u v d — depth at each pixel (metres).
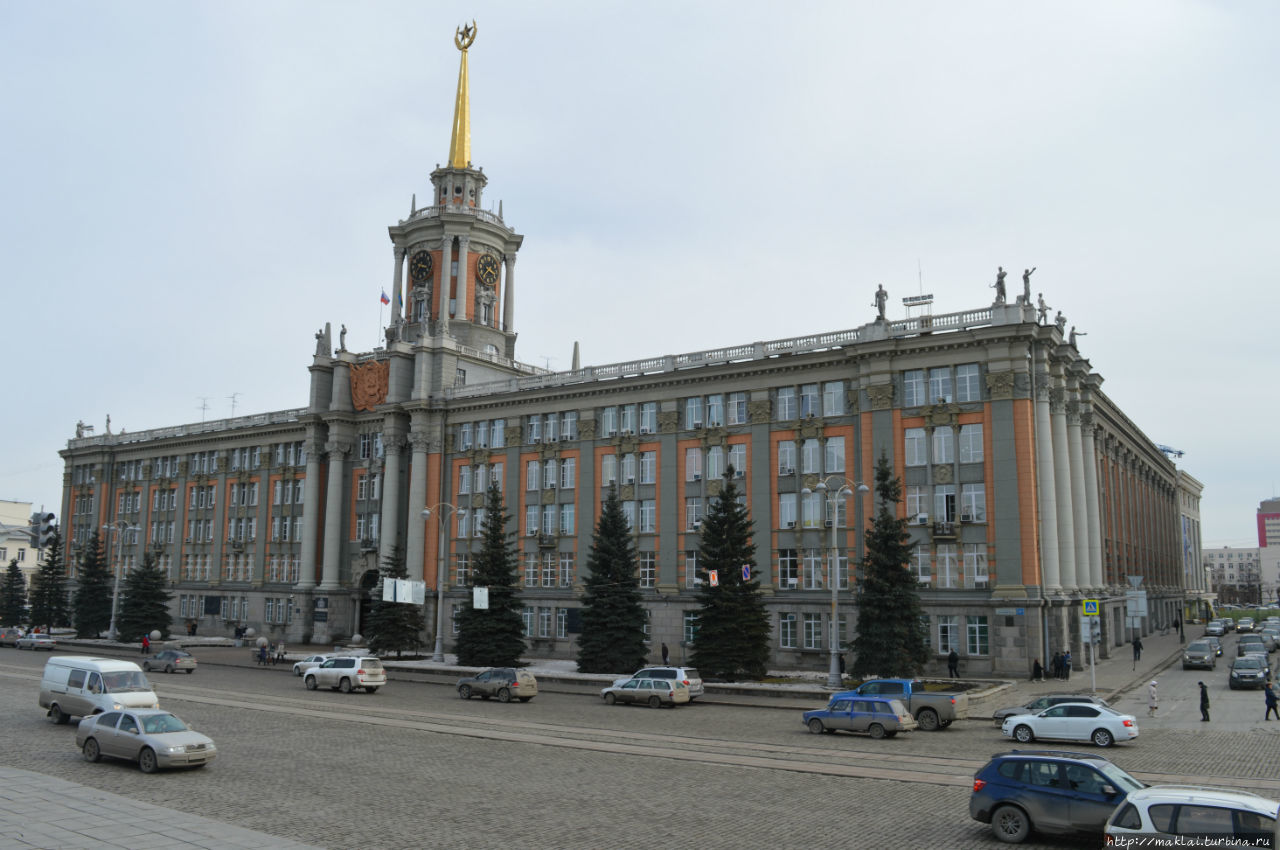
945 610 54.06
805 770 26.16
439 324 84.88
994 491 53.75
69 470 117.06
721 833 19.03
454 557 78.88
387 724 35.59
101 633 92.56
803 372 61.84
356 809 20.91
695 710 42.25
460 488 80.06
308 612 87.44
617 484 69.75
